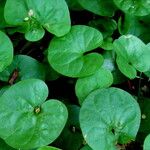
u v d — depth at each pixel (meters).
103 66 0.49
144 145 0.41
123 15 0.56
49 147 0.40
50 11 0.48
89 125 0.41
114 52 0.50
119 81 0.50
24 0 0.49
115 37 0.56
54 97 0.51
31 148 0.40
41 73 0.48
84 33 0.48
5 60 0.45
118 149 0.42
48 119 0.41
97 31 0.48
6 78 0.47
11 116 0.41
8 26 0.49
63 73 0.45
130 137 0.42
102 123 0.42
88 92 0.45
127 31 0.54
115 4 0.54
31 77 0.47
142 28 0.55
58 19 0.48
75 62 0.46
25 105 0.42
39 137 0.41
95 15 0.57
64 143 0.44
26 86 0.42
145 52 0.48
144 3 0.52
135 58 0.47
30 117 0.42
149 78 0.52
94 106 0.42
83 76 0.45
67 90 0.52
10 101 0.42
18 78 0.47
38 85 0.43
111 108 0.42
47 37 0.55
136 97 0.49
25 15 0.48
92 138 0.41
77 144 0.44
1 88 0.47
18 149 0.40
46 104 0.42
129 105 0.42
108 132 0.41
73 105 0.47
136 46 0.48
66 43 0.47
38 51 0.54
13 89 0.42
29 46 0.54
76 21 0.58
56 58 0.46
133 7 0.52
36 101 0.42
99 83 0.45
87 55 0.47
